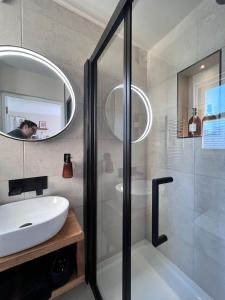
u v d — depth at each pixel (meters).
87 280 1.22
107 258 1.22
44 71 1.10
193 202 1.13
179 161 1.23
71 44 1.18
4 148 0.97
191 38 1.10
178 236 1.25
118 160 1.19
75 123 1.21
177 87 1.22
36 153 1.07
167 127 1.32
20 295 0.78
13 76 1.01
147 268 1.28
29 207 1.00
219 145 0.95
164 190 1.33
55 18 1.12
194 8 1.06
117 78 1.15
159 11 1.06
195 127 1.10
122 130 1.11
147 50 1.35
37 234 0.72
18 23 0.99
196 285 1.13
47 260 0.95
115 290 1.12
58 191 1.15
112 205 1.25
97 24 1.29
